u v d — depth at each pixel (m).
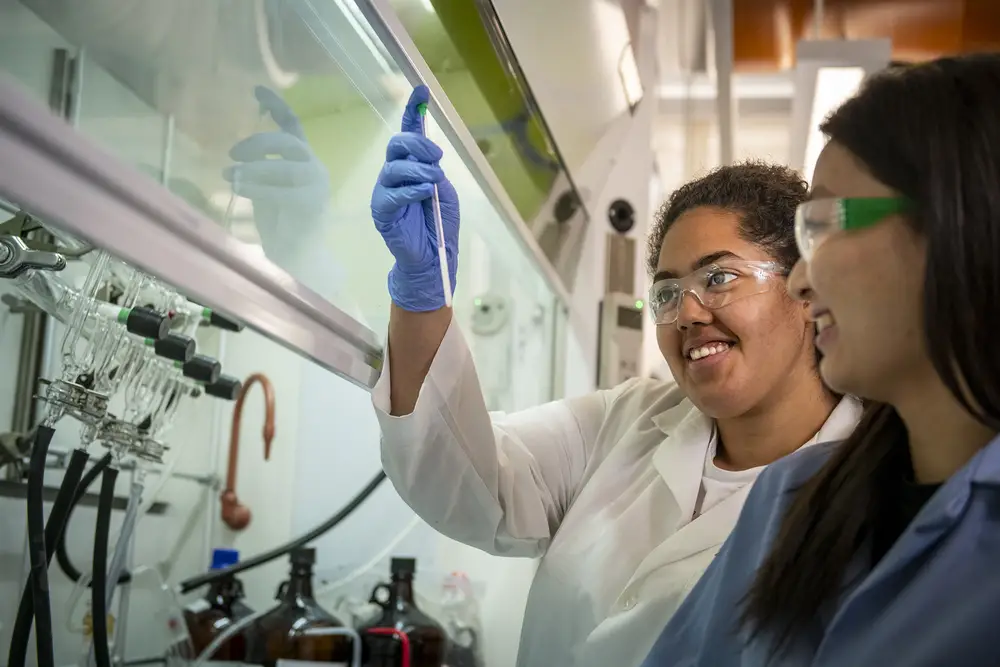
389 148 1.14
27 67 0.83
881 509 0.80
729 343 1.28
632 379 1.77
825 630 0.77
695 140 3.42
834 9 2.79
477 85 1.58
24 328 1.36
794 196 1.32
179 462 1.86
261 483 2.05
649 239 1.52
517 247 2.00
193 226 0.84
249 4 0.99
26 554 1.31
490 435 1.40
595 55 1.95
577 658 1.33
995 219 0.60
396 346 1.27
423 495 1.41
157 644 1.58
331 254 1.24
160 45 0.98
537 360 2.29
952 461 0.71
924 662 0.61
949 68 0.67
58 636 1.35
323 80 1.18
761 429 1.34
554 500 1.57
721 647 0.87
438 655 1.58
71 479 1.08
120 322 1.08
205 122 1.05
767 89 3.22
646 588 1.27
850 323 0.69
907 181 0.65
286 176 1.15
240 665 1.46
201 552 1.94
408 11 1.26
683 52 3.04
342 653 1.47
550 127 1.99
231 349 2.04
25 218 0.97
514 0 1.53
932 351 0.63
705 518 1.28
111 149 0.77
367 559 2.04
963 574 0.64
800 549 0.82
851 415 1.30
